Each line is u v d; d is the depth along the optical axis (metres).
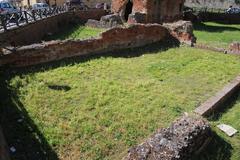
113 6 34.69
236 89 12.21
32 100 10.10
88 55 15.55
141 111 9.84
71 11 31.67
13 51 12.49
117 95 10.97
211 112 10.09
